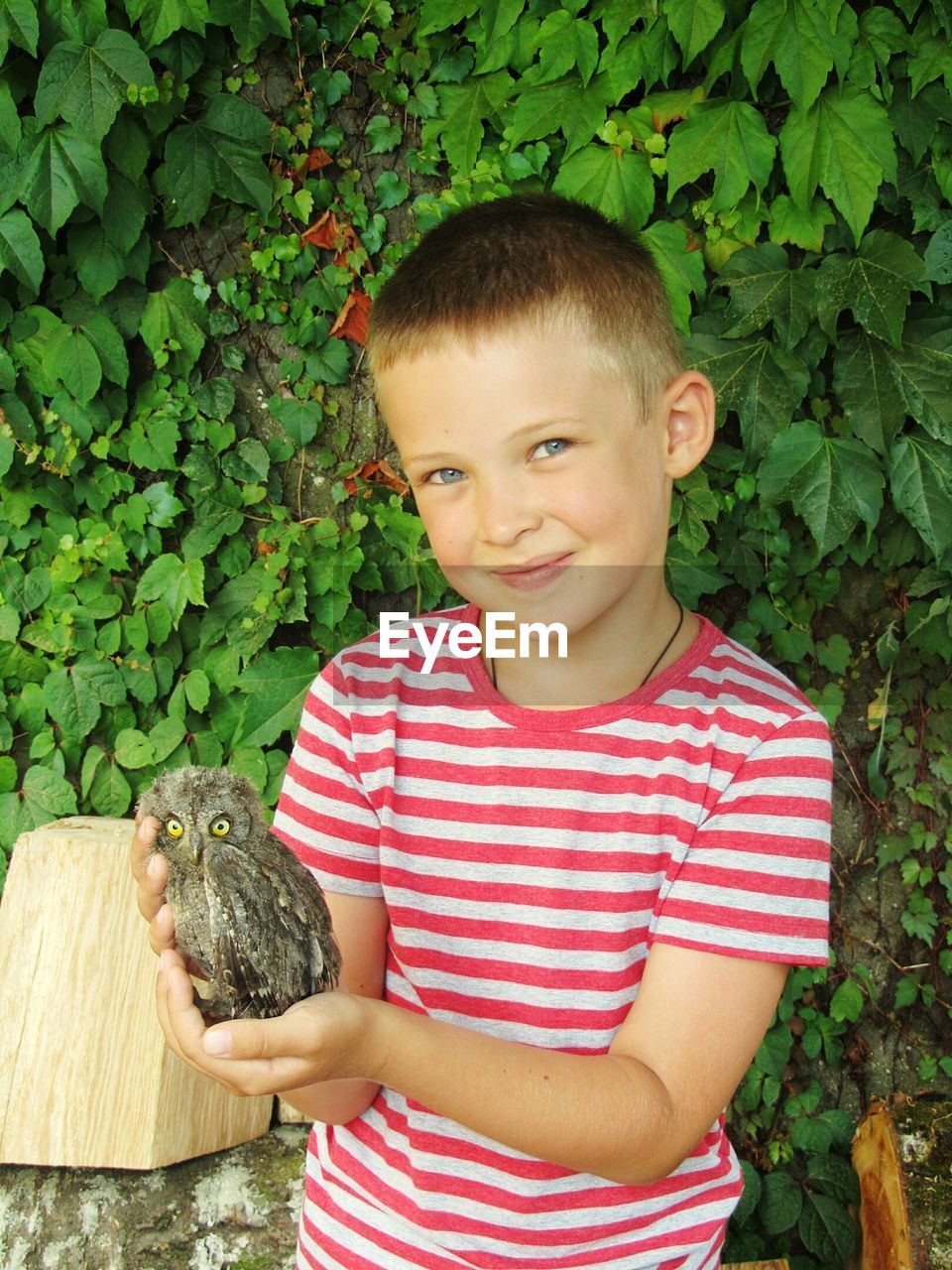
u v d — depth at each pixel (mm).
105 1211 1136
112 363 1293
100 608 1337
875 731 1393
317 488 1374
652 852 701
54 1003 1116
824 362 1346
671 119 1278
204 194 1283
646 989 686
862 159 1226
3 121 1236
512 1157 706
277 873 662
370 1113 756
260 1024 562
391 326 677
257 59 1313
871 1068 1388
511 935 715
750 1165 1348
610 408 664
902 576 1375
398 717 756
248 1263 1135
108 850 1135
